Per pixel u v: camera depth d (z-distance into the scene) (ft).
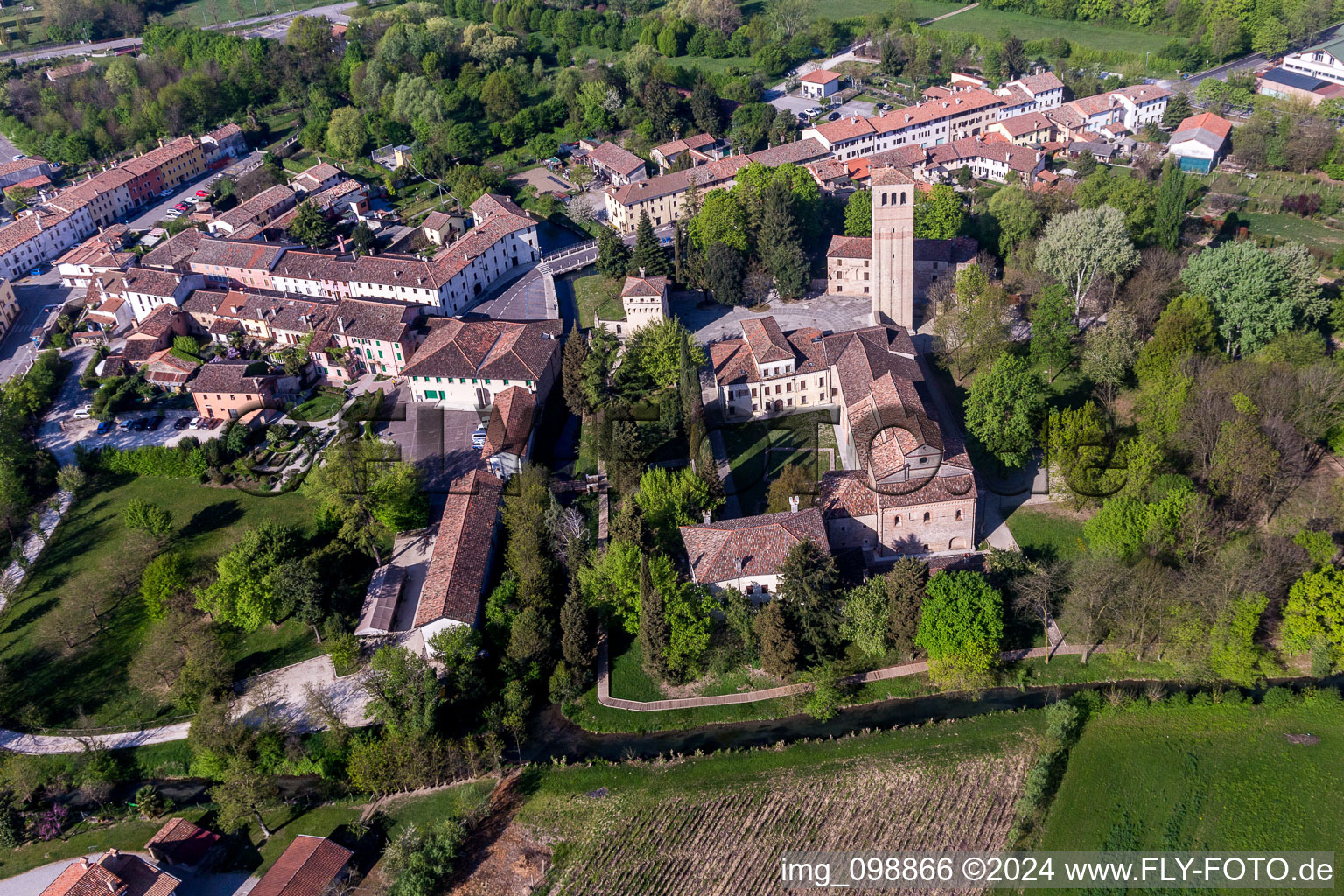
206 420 622.54
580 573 436.35
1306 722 373.40
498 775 387.14
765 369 547.08
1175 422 469.57
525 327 628.28
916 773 367.86
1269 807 346.54
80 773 407.85
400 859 351.25
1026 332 600.80
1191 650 393.91
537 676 422.00
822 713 394.11
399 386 636.89
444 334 629.10
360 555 500.74
